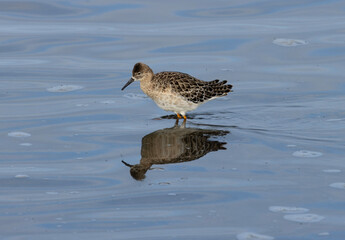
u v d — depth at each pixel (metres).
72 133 13.99
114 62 19.05
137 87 17.41
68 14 22.95
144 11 23.16
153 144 13.27
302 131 13.94
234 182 11.39
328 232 9.70
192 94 14.98
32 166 12.20
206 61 18.91
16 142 13.42
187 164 12.22
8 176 11.73
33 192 11.11
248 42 20.38
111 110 15.59
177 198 10.84
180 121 14.85
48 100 16.23
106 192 11.09
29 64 18.88
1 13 22.97
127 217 10.20
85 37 20.95
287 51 19.64
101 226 9.91
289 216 10.19
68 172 11.94
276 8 23.38
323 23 21.77
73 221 10.09
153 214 10.30
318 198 10.75
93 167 12.17
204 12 23.08
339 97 16.14
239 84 17.30
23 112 15.36
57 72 18.28
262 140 13.40
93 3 23.88
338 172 11.72
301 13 22.83
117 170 12.01
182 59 19.08
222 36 20.86
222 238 9.54
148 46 20.17
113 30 21.50
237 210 10.39
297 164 12.09
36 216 10.24
